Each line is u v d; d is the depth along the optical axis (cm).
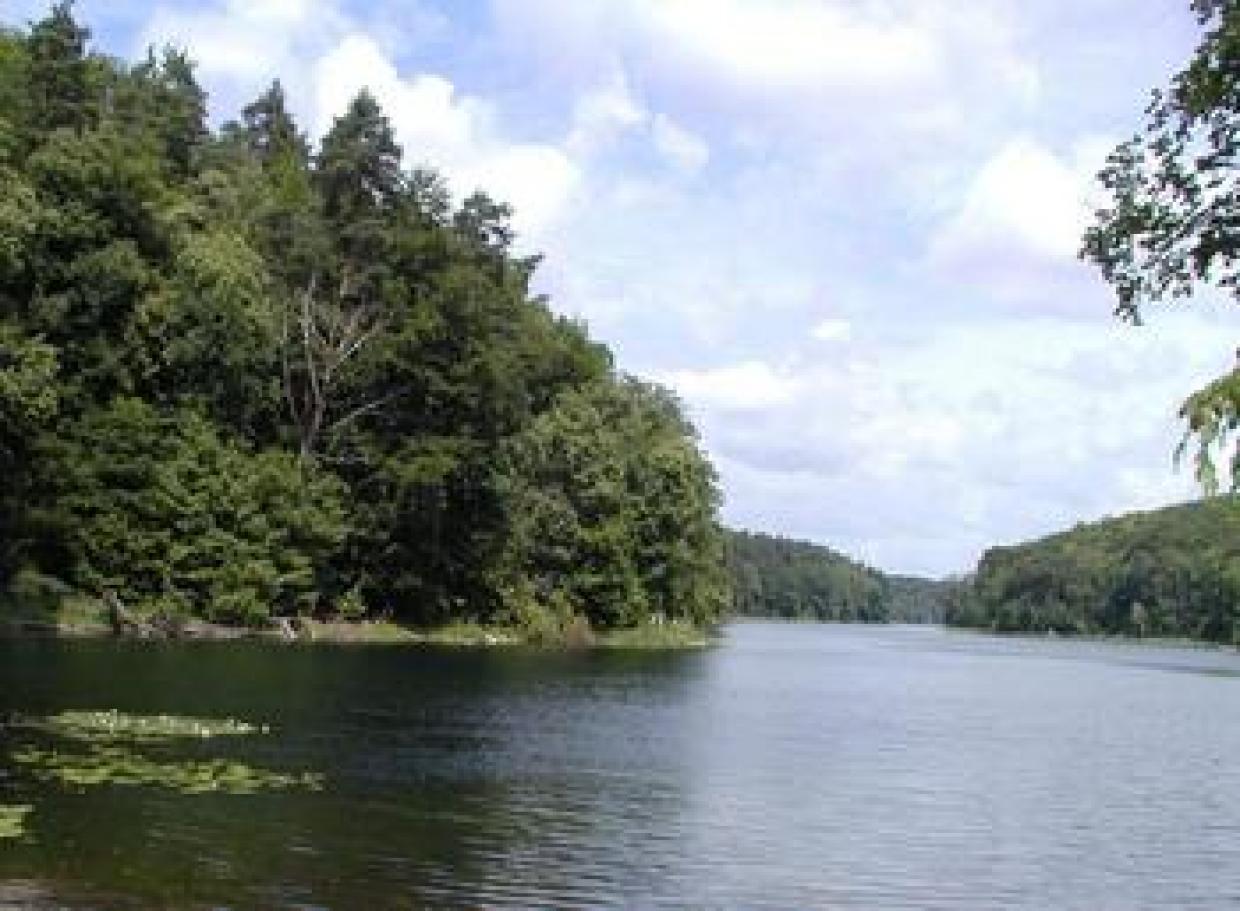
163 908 1781
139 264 6738
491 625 9100
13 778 2556
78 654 5172
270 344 7506
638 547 10700
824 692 6506
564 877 2117
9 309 6338
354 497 8106
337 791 2691
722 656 9525
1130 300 1397
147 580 6731
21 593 6250
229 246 7288
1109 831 2844
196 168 9344
